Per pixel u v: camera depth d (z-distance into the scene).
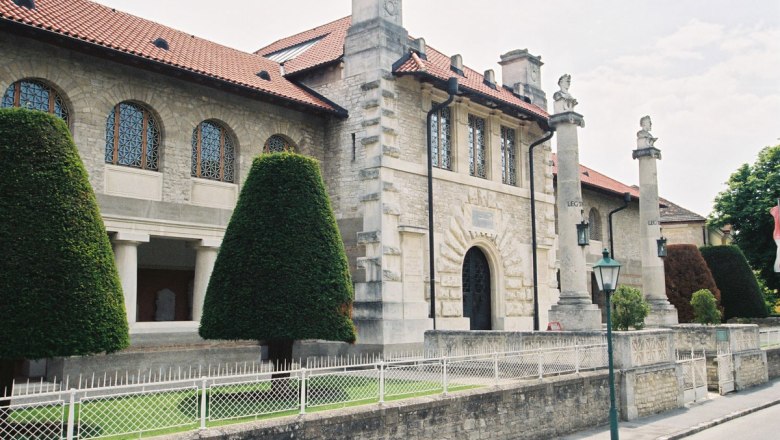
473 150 25.72
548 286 28.11
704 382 20.73
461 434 12.35
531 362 15.08
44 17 16.98
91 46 16.86
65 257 10.63
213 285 14.36
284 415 11.03
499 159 26.64
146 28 21.72
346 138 22.73
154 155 19.08
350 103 22.83
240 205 14.73
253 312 13.82
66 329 10.38
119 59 17.72
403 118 22.80
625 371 16.66
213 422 10.61
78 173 11.35
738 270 37.25
